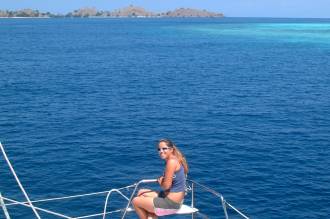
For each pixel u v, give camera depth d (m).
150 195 9.44
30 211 18.16
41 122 32.88
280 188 21.05
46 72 61.34
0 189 20.42
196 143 28.12
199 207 18.95
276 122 33.91
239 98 43.66
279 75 61.69
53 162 24.16
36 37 145.38
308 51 102.06
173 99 42.78
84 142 28.00
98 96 43.75
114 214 18.09
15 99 41.31
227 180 21.92
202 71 65.75
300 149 27.09
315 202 19.66
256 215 18.39
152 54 92.81
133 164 24.16
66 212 18.33
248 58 86.81
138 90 47.59
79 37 148.50
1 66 67.06
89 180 21.75
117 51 98.50
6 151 25.89
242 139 29.12
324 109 38.62
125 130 31.09
